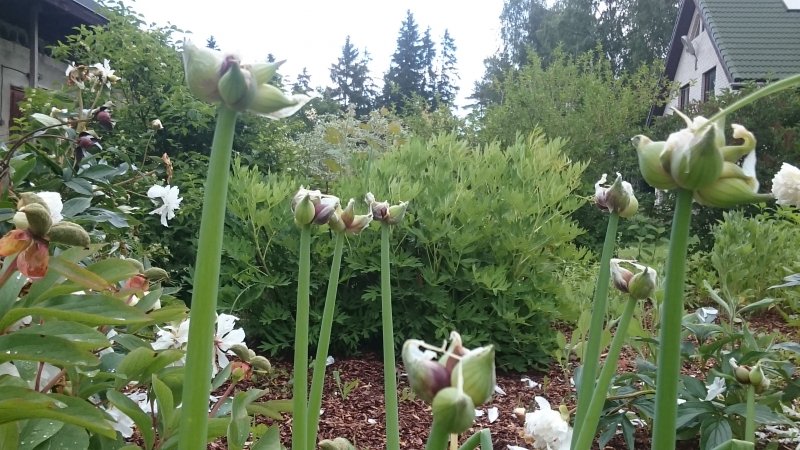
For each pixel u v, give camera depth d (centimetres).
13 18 861
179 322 178
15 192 212
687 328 292
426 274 431
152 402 140
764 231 591
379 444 302
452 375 49
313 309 443
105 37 659
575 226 489
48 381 141
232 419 127
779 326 530
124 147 559
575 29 3566
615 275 90
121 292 144
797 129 1081
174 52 682
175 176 573
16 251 99
